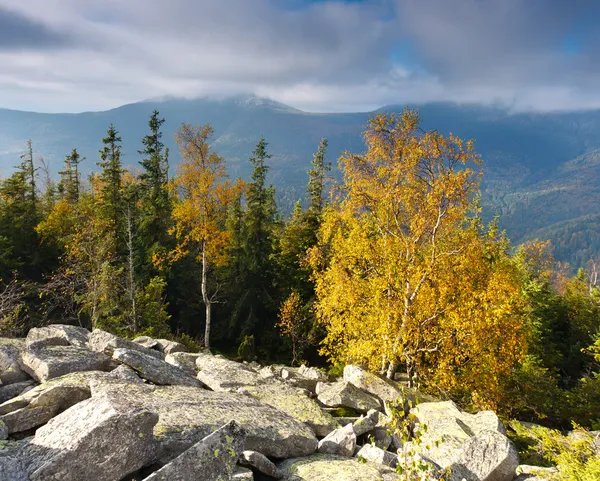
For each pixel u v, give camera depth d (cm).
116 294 3425
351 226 2473
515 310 2084
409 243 2267
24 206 5247
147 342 2252
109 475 731
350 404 1777
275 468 896
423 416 1481
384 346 2130
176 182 3641
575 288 5188
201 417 980
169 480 706
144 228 4638
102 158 4928
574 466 938
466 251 2117
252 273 4597
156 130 4881
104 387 1059
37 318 3669
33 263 4828
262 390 1496
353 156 2242
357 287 2370
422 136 2066
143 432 782
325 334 3981
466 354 2080
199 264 4975
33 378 1305
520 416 2344
